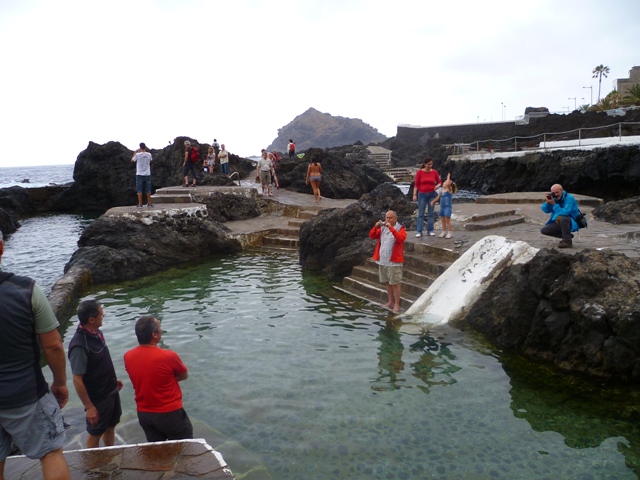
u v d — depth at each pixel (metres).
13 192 30.12
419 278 9.92
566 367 6.55
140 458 3.72
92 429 4.30
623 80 55.12
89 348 4.21
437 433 5.16
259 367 6.89
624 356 6.09
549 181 29.36
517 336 7.28
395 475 4.47
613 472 4.45
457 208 14.99
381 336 7.96
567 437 5.02
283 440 5.08
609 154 25.48
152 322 4.39
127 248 13.52
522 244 8.95
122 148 32.56
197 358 7.24
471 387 6.15
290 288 11.03
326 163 28.38
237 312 9.34
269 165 20.73
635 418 5.33
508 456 4.73
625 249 8.30
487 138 54.47
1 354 2.68
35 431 2.83
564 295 6.75
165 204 17.20
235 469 4.57
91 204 31.95
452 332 7.98
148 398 4.29
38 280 12.92
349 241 12.68
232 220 18.52
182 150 30.56
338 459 4.74
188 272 12.95
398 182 47.22
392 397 5.95
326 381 6.42
